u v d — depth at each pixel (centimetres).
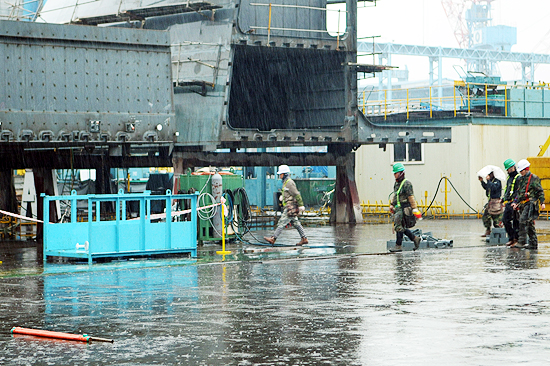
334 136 4631
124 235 2786
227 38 4116
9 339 1388
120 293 1956
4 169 4134
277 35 4325
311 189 6950
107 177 4691
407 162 6259
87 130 3500
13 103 3350
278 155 4816
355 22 4650
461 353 1227
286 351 1256
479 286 2023
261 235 4094
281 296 1875
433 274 2302
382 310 1650
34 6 4697
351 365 1156
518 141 6038
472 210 5772
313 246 3306
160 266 2614
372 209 6556
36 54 3394
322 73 4956
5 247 3441
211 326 1484
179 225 2903
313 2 4650
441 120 6059
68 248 2892
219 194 3453
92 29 3500
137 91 3619
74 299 1859
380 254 2972
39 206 4097
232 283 2139
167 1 4191
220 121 4106
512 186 3181
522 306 1692
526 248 3188
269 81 5212
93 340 1365
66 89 3459
